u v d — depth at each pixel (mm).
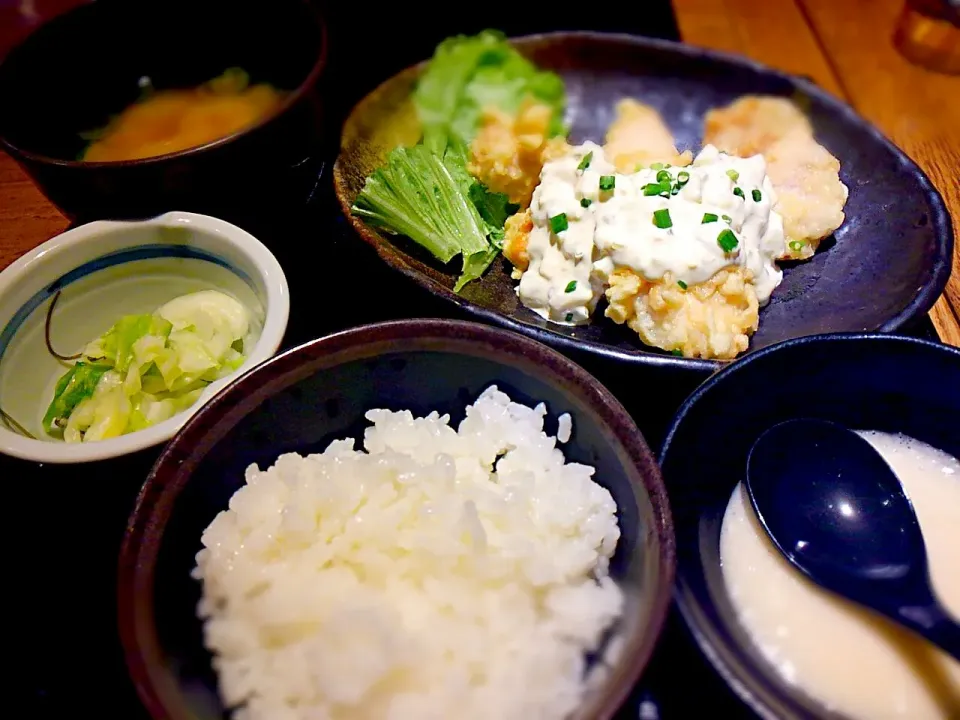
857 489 194
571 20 374
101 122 310
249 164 260
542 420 199
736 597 188
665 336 266
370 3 375
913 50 350
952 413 200
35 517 211
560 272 283
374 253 277
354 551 182
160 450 196
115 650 189
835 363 198
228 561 179
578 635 169
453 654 167
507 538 181
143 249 252
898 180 293
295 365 190
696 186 276
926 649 178
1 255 284
